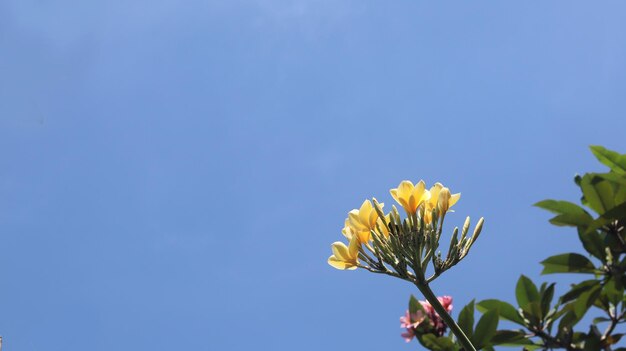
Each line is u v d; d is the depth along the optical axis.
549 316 1.60
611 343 1.55
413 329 1.66
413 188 1.39
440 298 1.68
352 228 1.41
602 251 1.55
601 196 1.50
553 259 1.58
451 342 1.58
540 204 1.56
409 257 1.37
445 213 1.39
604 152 1.53
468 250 1.38
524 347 1.59
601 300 1.58
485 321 1.58
